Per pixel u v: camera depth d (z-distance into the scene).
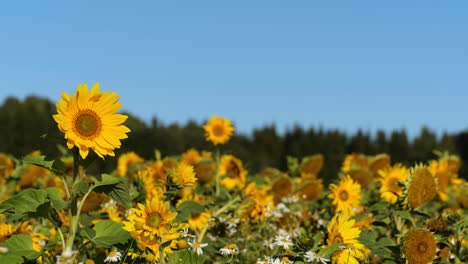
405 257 4.45
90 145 3.42
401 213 4.91
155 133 20.05
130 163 9.02
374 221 5.32
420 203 5.03
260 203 6.80
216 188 7.20
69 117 3.43
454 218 4.96
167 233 3.76
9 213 3.58
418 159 23.69
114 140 3.48
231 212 6.06
